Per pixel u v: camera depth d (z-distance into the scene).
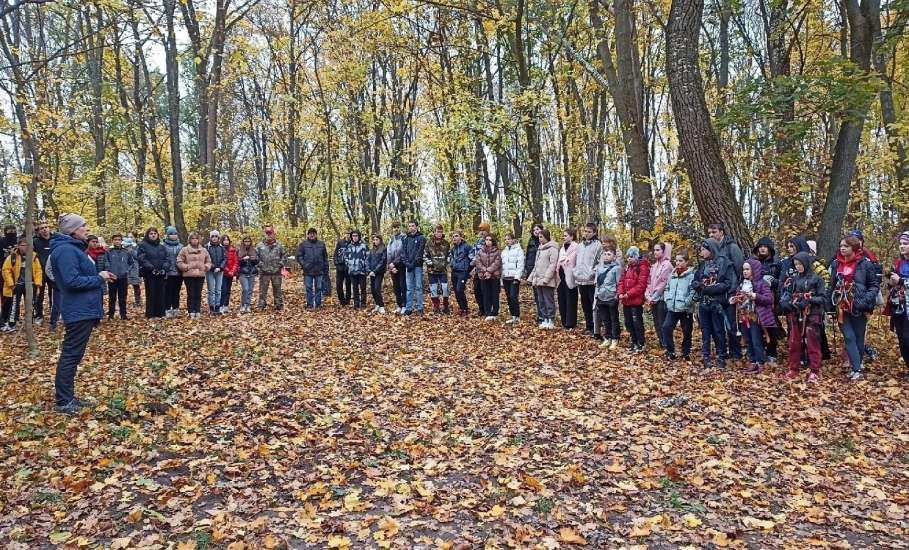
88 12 14.73
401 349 9.70
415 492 4.70
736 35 17.94
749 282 8.35
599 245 10.67
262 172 34.22
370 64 20.45
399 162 19.02
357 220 21.47
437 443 5.74
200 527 4.06
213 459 5.20
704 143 9.89
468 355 9.38
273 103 24.44
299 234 21.97
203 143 22.31
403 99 23.02
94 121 21.52
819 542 3.92
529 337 10.65
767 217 15.41
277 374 7.90
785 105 10.23
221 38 19.27
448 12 17.06
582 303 10.80
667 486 4.80
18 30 19.53
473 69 19.61
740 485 4.84
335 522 4.16
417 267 13.15
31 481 4.67
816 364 7.76
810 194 14.57
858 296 7.71
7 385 7.23
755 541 3.97
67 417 6.03
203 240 20.73
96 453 5.19
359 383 7.68
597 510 4.34
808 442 5.77
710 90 22.09
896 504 4.53
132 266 14.62
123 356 8.71
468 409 6.77
